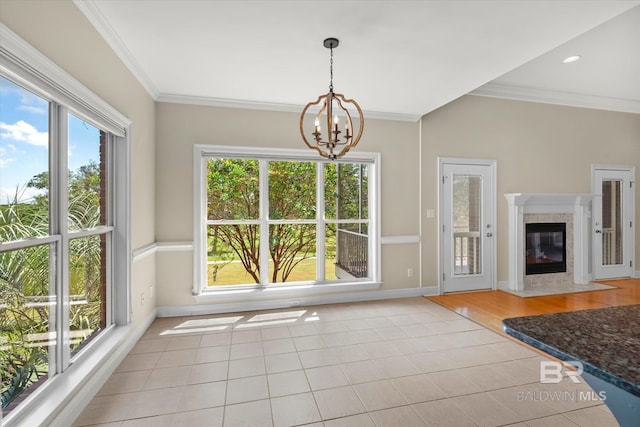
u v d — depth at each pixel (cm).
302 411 189
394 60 271
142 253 291
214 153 363
